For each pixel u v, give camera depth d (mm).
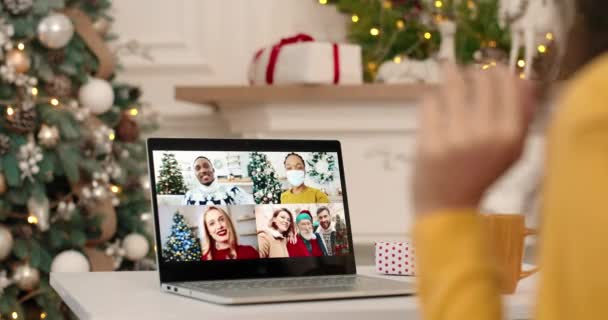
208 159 1182
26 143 2510
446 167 425
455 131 424
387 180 2990
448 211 432
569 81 417
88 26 2801
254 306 936
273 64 2957
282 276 1176
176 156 1164
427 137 431
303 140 1252
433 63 3057
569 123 368
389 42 3084
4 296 2535
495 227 1073
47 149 2576
